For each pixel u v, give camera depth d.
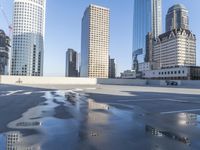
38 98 16.58
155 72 129.38
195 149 5.10
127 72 172.25
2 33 109.44
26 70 115.44
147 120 8.51
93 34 155.00
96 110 10.91
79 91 25.45
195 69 112.94
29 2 118.06
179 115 9.74
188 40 159.62
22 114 9.47
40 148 5.03
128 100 16.19
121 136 6.11
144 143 5.52
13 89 28.09
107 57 158.75
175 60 156.75
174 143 5.54
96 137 5.97
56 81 56.56
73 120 8.25
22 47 114.94
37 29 121.50
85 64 160.88
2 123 7.61
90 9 155.75
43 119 8.38
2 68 108.88
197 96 20.62
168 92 26.73
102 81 63.53
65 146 5.18
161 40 174.75
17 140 5.62
